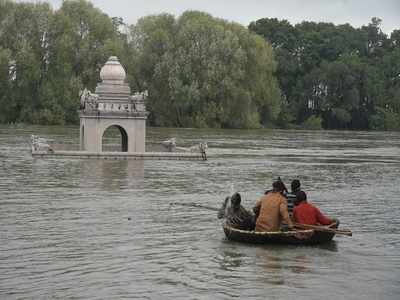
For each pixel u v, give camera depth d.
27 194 34.38
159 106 130.00
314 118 164.62
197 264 20.56
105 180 41.09
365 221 28.66
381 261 21.36
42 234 24.33
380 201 34.88
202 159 59.19
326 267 20.50
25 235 24.08
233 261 20.98
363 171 52.72
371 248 23.23
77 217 27.88
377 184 43.16
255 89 133.12
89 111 57.06
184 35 126.12
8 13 122.06
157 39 127.62
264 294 17.67
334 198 35.88
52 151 56.44
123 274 19.28
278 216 24.03
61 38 119.81
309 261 21.20
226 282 18.69
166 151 63.91
